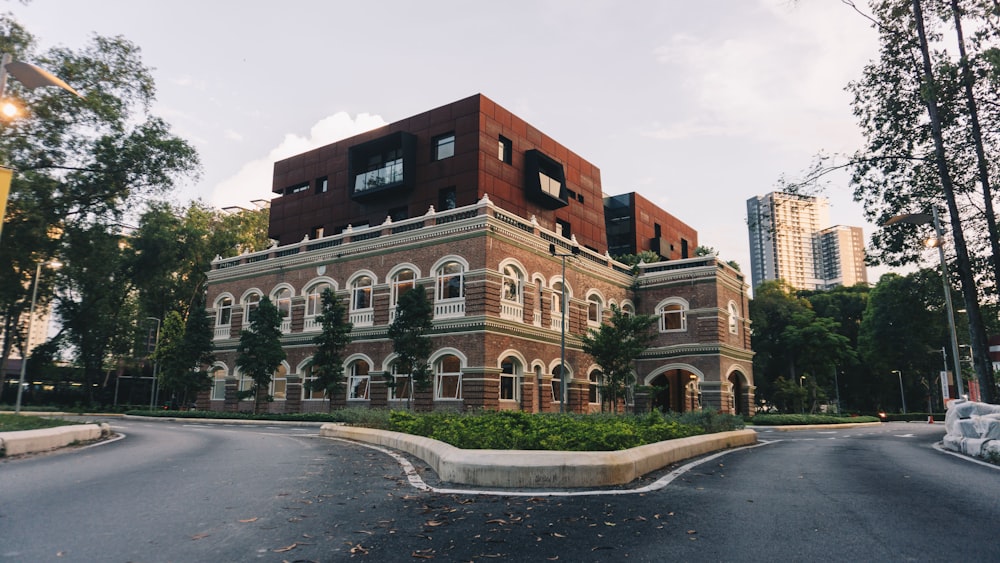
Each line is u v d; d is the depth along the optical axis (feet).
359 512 21.57
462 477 27.86
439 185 114.01
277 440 56.13
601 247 143.23
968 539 17.87
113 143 87.71
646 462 31.60
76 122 84.33
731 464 37.60
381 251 103.09
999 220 66.90
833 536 18.25
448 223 95.25
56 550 16.30
